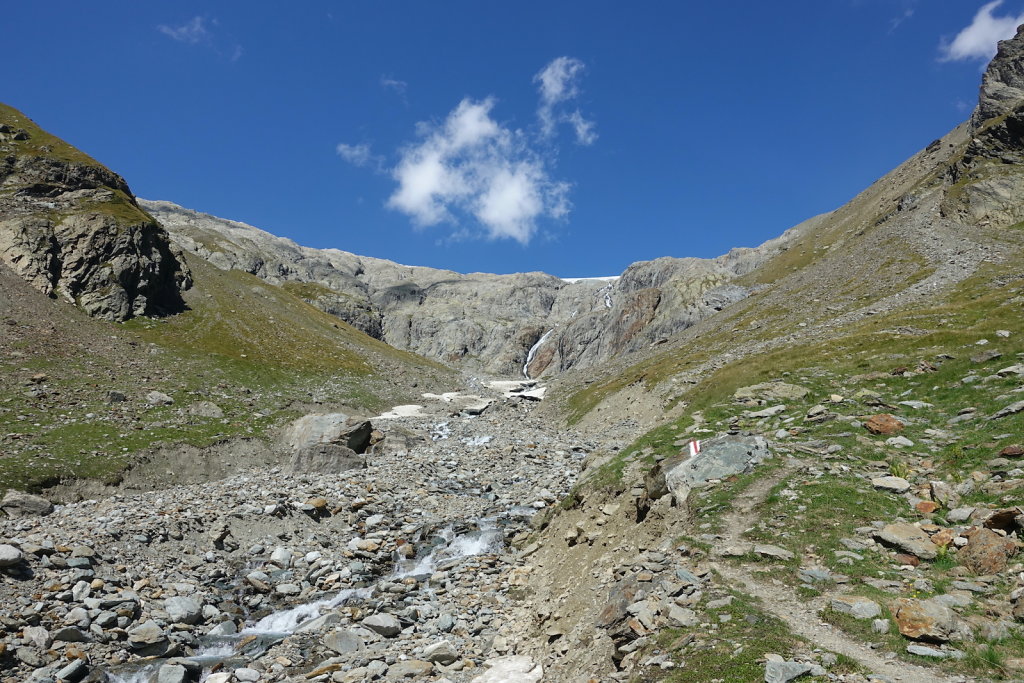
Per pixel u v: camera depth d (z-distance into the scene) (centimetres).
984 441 2080
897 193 15012
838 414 2756
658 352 9694
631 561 1891
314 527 3381
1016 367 2677
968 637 1156
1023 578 1307
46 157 11038
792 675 1083
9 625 2122
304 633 2278
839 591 1429
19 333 7319
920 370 3209
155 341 9206
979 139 10631
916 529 1622
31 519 3181
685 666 1227
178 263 11888
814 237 16550
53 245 9425
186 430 5681
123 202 11344
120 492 4259
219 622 2455
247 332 10906
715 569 1628
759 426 2872
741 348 6656
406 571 2916
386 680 1816
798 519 1789
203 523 3173
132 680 1997
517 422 7550
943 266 7106
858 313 6438
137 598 2450
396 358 14212
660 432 3192
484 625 2194
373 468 4600
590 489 2692
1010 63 15150
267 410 7294
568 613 1894
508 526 3344
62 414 5525
